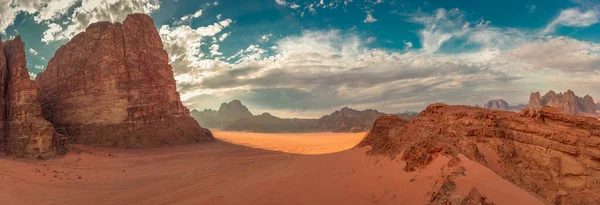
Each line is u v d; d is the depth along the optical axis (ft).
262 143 270.87
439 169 61.93
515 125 75.41
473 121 79.56
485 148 72.13
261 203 70.69
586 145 64.59
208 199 76.89
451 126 81.56
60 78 220.23
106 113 204.74
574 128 68.08
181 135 234.58
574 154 65.10
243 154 186.29
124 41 222.69
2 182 88.58
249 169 127.13
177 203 78.43
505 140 74.49
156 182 108.06
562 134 67.56
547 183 63.87
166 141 217.97
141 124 212.64
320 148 219.82
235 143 262.47
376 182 72.02
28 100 143.84
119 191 95.45
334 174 89.97
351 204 63.00
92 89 208.54
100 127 201.26
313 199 69.51
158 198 85.56
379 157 95.35
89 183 104.22
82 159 142.00
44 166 120.26
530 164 68.18
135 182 108.27
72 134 199.72
